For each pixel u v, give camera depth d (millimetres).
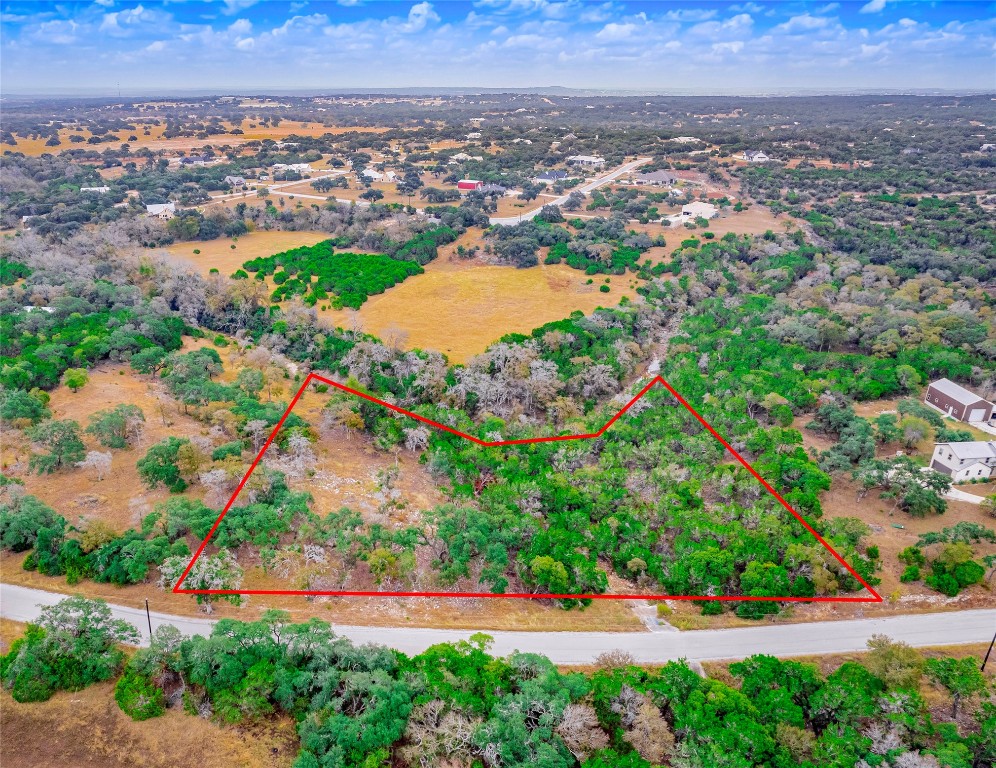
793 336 105625
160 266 123938
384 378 90562
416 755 40750
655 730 42469
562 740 41594
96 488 65812
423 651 50719
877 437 80875
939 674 47469
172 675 45781
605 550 63438
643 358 105750
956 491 73312
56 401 81875
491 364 94438
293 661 45938
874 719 44375
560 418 86438
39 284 115000
